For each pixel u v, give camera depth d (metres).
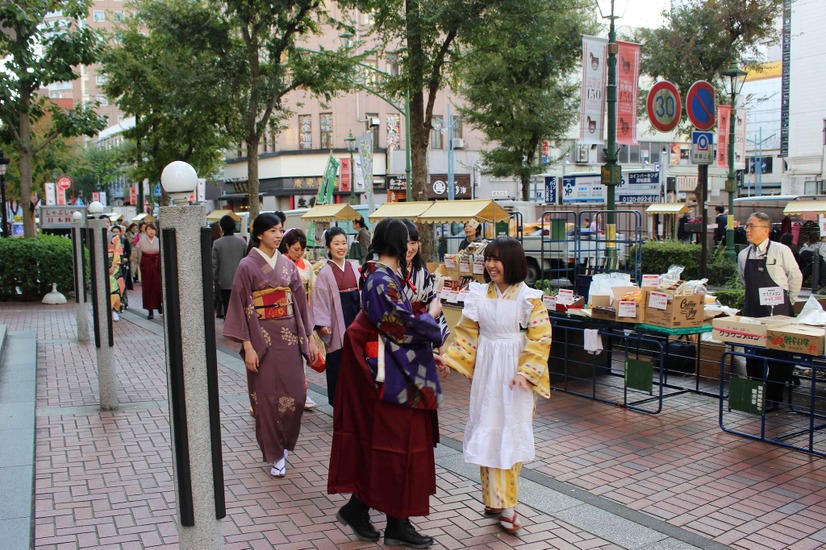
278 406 5.20
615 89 11.54
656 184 27.27
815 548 4.07
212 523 3.19
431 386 3.98
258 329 5.17
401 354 3.96
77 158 36.44
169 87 19.16
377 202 38.81
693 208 30.06
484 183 40.38
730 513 4.57
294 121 38.72
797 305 8.16
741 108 20.27
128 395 7.57
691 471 5.34
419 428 4.00
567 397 7.60
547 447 5.92
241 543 4.11
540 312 4.39
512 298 4.43
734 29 19.59
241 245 11.23
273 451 5.20
